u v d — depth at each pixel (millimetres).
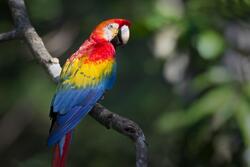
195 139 12039
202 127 11922
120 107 18500
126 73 18625
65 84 9445
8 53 17656
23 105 18297
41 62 9438
